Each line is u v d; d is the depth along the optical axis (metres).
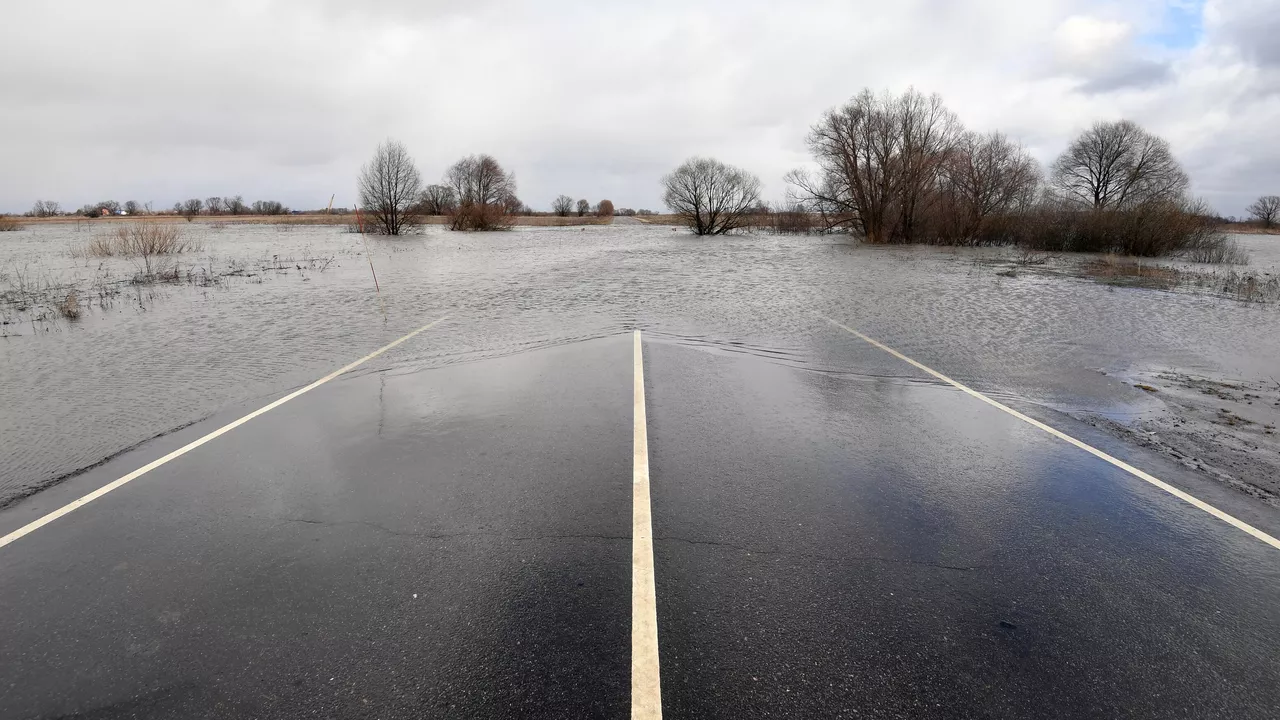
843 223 46.78
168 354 8.76
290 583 3.27
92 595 3.18
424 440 5.27
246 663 2.71
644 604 3.08
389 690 2.55
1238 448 5.37
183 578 3.32
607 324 10.87
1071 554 3.56
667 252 33.09
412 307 13.05
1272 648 2.82
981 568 3.41
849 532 3.78
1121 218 32.81
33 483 4.52
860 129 41.69
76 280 18.75
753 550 3.56
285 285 17.36
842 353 8.85
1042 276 21.47
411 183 51.16
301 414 6.01
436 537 3.71
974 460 4.94
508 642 2.82
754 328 10.75
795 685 2.57
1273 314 13.55
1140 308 14.17
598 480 4.47
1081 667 2.68
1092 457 5.07
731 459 4.86
